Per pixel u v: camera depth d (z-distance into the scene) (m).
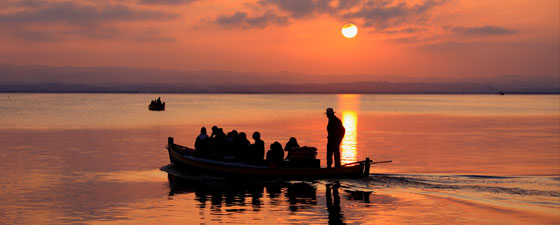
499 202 16.83
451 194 17.98
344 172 21.19
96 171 23.42
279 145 21.67
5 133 44.62
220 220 14.66
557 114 91.50
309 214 15.41
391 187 19.38
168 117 75.06
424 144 36.41
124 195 18.11
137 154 29.72
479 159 27.94
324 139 39.84
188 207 16.28
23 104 144.38
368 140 39.59
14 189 19.00
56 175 22.25
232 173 21.50
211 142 23.67
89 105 138.50
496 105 160.38
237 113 90.56
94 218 14.85
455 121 68.12
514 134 45.97
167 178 21.81
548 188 18.88
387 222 14.55
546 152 31.39
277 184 20.33
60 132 45.97
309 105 152.50
